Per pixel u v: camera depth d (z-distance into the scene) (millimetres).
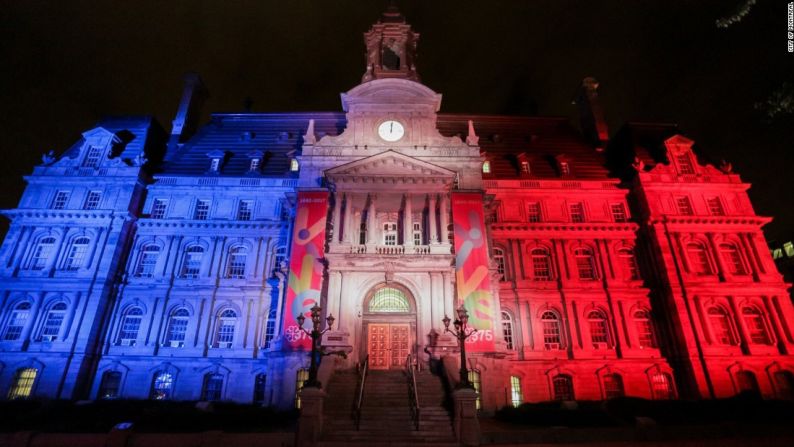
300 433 19734
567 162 44625
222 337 37375
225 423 24250
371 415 22562
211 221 39906
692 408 24984
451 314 30953
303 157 37062
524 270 39750
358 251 32875
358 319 31312
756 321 37812
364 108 39062
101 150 42562
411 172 35281
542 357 36844
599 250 40562
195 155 45188
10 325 35812
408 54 45312
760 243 39906
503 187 42531
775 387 35188
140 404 29672
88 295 36406
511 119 49750
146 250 39719
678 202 41781
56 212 38719
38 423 26359
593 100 51500
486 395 29906
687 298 37594
